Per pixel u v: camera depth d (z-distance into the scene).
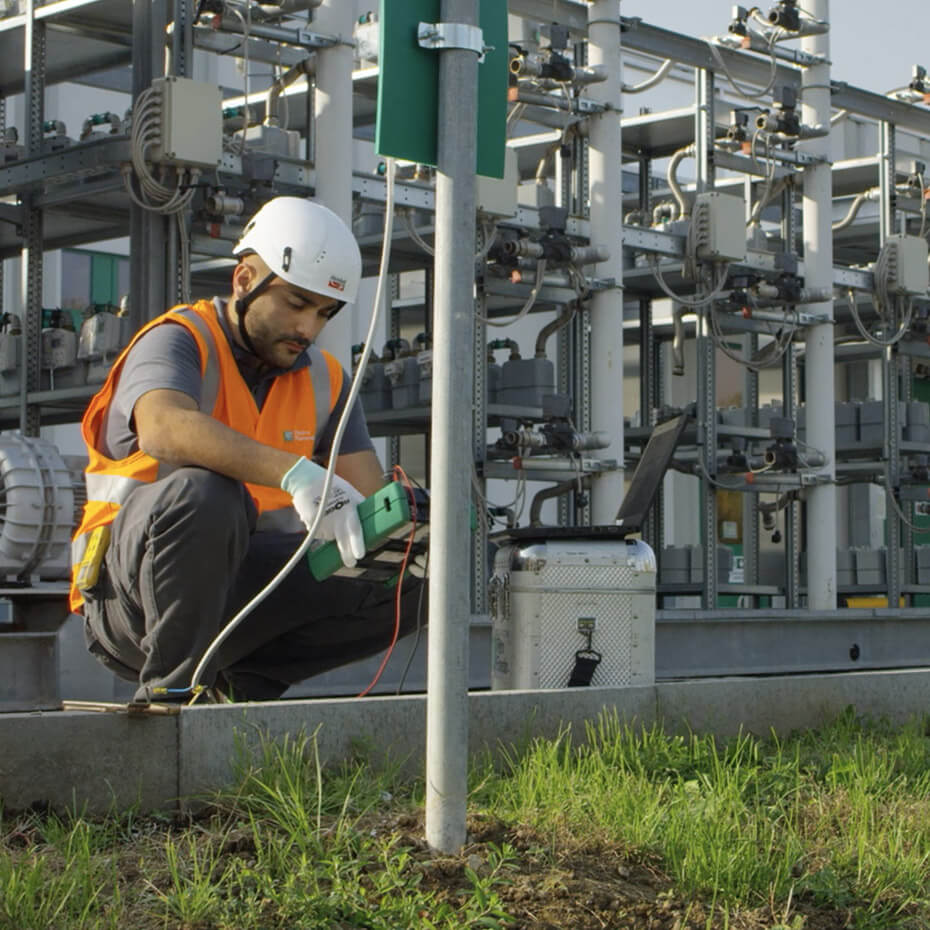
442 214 3.21
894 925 3.18
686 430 14.73
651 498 6.29
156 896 2.85
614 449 12.95
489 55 3.31
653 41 13.53
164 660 4.30
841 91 15.05
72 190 11.61
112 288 19.47
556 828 3.47
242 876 2.90
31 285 12.27
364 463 5.06
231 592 4.72
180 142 9.99
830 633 12.46
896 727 5.71
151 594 4.28
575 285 12.88
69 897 2.75
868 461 16.61
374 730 4.03
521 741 4.45
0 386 12.71
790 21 13.85
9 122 18.47
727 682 5.14
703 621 11.50
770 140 14.38
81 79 15.52
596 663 5.80
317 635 4.95
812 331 14.98
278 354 4.70
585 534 5.91
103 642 4.77
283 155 11.23
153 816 3.43
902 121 15.98
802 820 3.87
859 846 3.47
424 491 4.00
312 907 2.78
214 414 4.64
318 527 4.05
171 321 4.61
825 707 5.49
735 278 14.17
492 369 13.27
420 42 3.22
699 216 13.73
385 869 3.03
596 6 12.97
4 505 8.86
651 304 16.86
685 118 14.66
